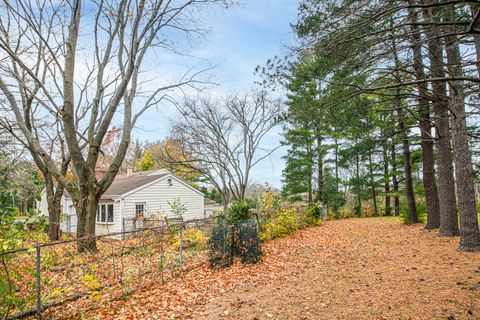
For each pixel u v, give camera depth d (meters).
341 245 9.62
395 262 6.79
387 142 16.44
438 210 11.50
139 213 17.89
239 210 9.52
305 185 24.61
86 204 9.54
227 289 5.72
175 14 10.34
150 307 4.94
